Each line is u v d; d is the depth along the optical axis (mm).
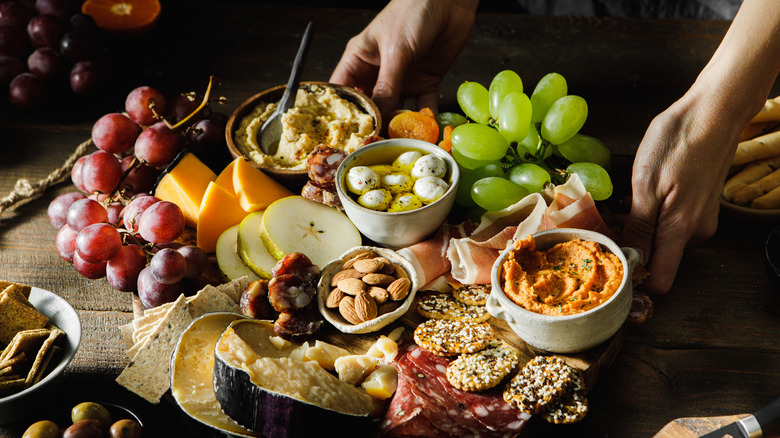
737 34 1348
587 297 1204
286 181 1612
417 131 1601
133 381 1250
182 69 2191
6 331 1299
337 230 1514
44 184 1822
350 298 1329
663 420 1271
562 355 1271
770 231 1607
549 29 2266
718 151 1372
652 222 1409
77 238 1401
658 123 1394
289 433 1136
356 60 1978
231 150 1617
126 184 1661
